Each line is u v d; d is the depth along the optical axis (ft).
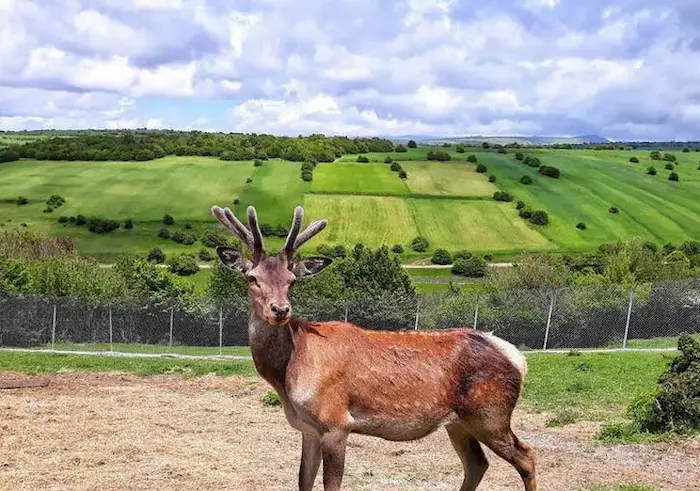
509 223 268.00
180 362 77.56
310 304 102.63
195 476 32.14
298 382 23.43
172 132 467.93
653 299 93.45
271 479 31.81
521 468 24.79
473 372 24.39
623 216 280.72
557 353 82.48
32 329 99.14
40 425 43.29
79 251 235.40
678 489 30.19
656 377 59.21
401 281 132.57
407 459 35.42
